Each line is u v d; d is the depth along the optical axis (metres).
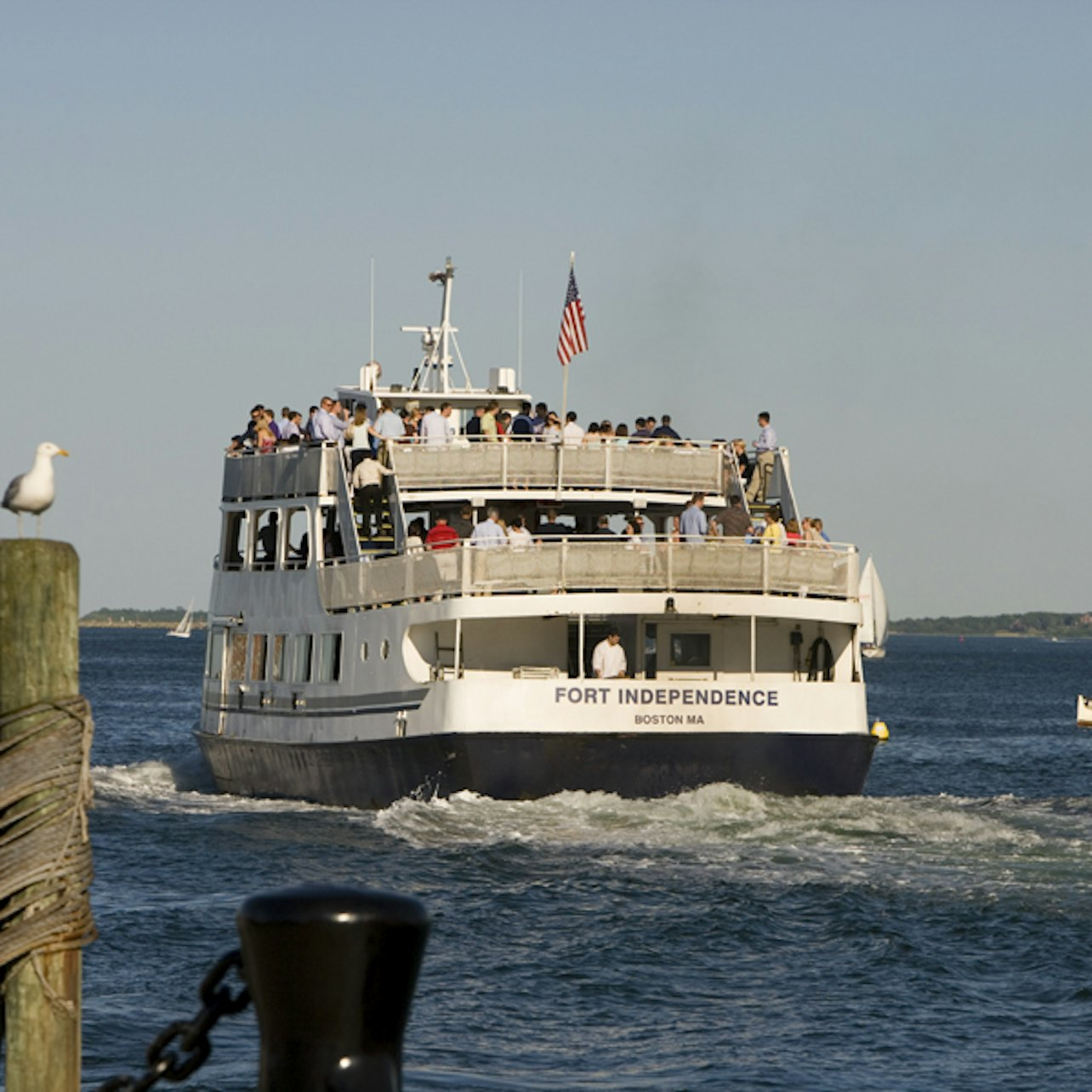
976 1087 49.19
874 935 67.12
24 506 44.75
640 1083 49.19
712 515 102.94
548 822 87.69
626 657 96.50
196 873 81.69
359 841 86.50
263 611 107.75
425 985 60.25
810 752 91.62
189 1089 46.72
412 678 92.56
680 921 69.25
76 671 25.31
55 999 25.36
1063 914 70.06
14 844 25.03
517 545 90.88
